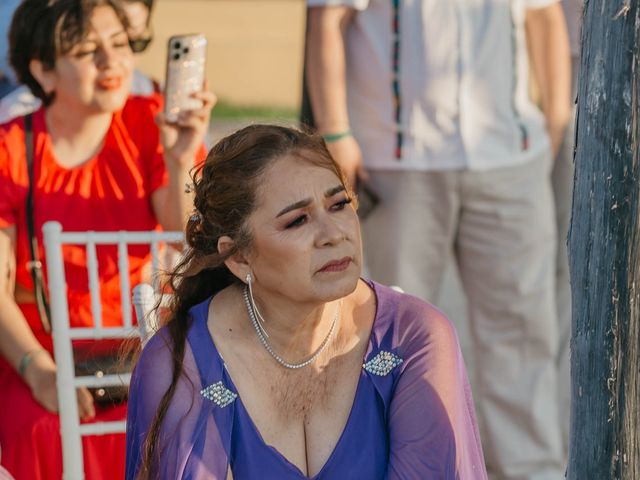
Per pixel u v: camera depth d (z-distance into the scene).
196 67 4.75
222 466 3.14
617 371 2.78
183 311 3.34
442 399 3.18
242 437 3.19
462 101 5.52
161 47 16.62
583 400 2.88
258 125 3.21
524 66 5.69
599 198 2.75
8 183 4.72
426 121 5.54
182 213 4.81
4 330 4.62
